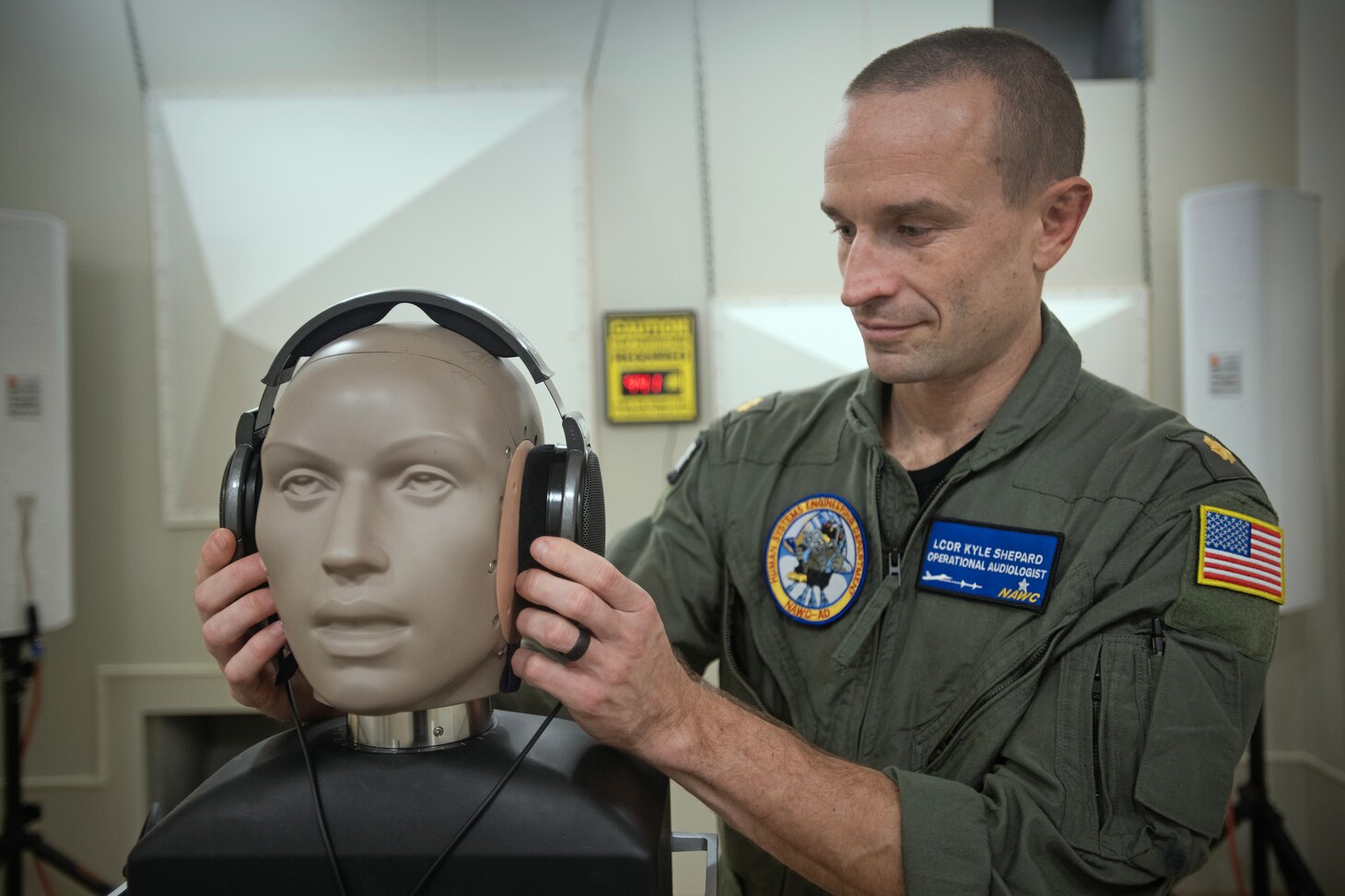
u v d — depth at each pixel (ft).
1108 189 7.06
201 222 7.04
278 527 2.09
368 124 6.98
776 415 3.54
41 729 7.33
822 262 7.13
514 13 7.09
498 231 7.02
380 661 2.06
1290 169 6.99
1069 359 2.97
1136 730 2.46
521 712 2.95
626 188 7.16
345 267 7.06
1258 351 6.13
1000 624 2.76
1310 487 6.27
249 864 2.09
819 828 2.35
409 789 2.15
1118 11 7.24
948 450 3.10
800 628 3.14
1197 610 2.50
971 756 2.68
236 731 7.89
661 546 3.48
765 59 7.07
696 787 2.38
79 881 6.28
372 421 2.04
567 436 2.26
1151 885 2.42
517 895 2.06
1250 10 6.92
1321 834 6.96
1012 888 2.35
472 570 2.09
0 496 6.10
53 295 6.30
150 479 7.30
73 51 7.09
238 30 7.10
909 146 2.52
